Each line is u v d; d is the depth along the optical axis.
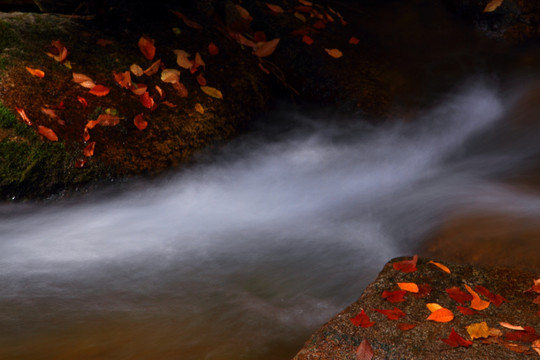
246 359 2.39
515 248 2.92
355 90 5.20
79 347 2.43
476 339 2.24
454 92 5.42
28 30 4.10
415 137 4.91
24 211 3.51
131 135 3.90
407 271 2.76
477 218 3.32
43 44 4.06
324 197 4.09
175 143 4.05
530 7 6.18
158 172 3.91
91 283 2.96
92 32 4.39
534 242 2.96
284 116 5.09
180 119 4.16
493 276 2.73
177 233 3.56
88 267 3.12
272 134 4.82
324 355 2.20
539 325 2.33
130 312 2.71
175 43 4.70
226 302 2.82
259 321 2.67
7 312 2.66
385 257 3.22
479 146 4.89
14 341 2.46
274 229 3.63
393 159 4.64
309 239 3.48
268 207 3.96
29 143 3.54
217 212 3.86
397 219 3.57
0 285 2.89
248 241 3.47
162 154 3.96
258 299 2.86
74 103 3.84
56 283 2.94
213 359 2.38
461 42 6.15
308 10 5.89
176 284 2.98
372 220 3.64
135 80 4.18
